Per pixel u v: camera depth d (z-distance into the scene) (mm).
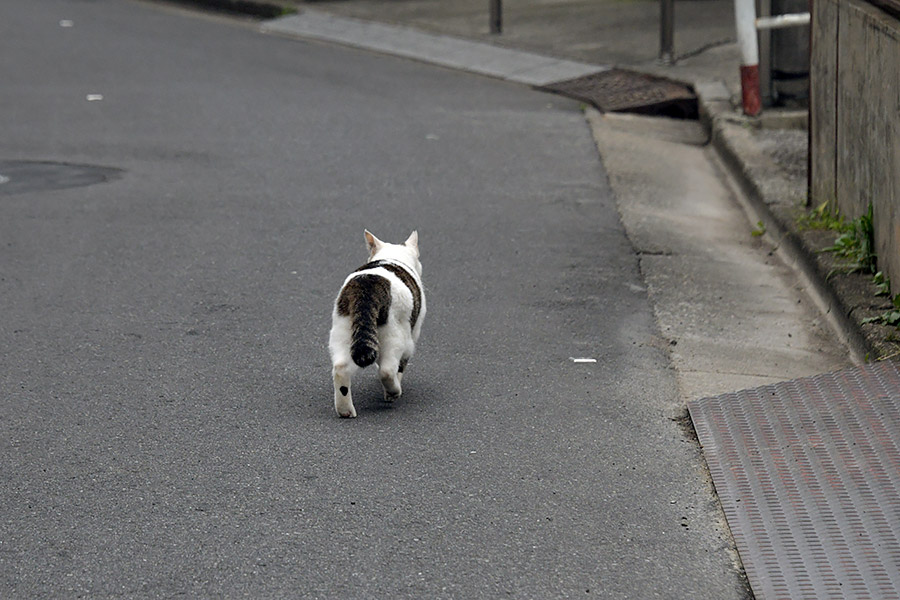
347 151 13727
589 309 9039
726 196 12602
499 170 13094
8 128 14539
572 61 17984
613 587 5188
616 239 10859
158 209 11438
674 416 7117
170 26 21312
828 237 9836
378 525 5672
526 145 14164
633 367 7898
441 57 18766
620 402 7305
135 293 9180
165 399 7215
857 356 8031
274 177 12641
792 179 11992
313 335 8359
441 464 6359
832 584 5168
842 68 9727
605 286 9586
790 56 14438
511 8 21516
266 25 21297
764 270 10164
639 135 14852
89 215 11203
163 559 5348
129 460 6371
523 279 9695
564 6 21469
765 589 5148
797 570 5289
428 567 5305
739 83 16062
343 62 18625
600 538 5613
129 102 15891
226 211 11414
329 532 5605
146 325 8508
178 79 17266
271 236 10680
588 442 6699
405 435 6727
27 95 16234
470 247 10492
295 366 7797
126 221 11047
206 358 7906
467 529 5656
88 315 8695
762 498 5938
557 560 5395
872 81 8812
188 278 9547
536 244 10625
